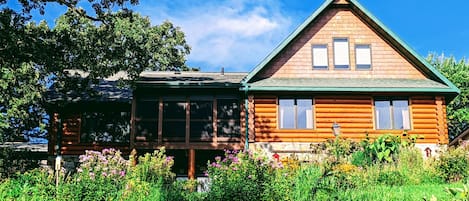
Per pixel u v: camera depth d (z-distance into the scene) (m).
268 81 20.88
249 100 20.62
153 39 34.34
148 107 21.36
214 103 21.17
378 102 21.06
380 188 12.05
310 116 20.75
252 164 11.38
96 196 11.79
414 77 21.55
